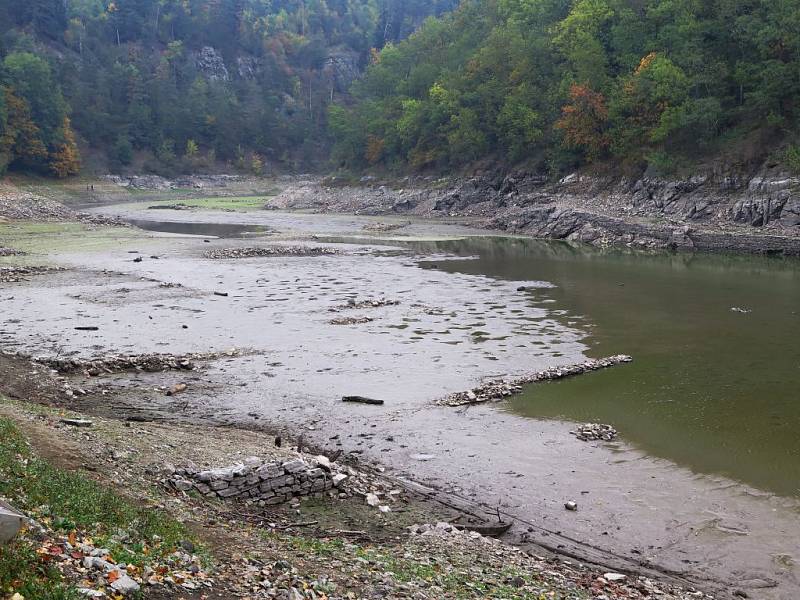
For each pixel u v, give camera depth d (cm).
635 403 2767
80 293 4900
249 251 7262
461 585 1370
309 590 1222
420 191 13400
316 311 4428
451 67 15275
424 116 14562
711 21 10025
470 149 13200
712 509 1909
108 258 6738
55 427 1948
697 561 1658
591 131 10900
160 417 2558
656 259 7000
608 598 1410
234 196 19800
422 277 5822
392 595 1265
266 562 1325
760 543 1734
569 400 2802
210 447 2067
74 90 19762
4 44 19562
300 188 16112
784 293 5050
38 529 1147
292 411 2666
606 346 3631
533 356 3434
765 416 2612
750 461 2219
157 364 3212
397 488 2017
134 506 1466
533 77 12694
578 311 4472
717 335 3850
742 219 8269
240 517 1669
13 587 963
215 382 3005
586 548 1712
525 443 2369
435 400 2792
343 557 1443
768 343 3672
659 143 10038
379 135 15875
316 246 7912
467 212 12325
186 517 1520
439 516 1845
